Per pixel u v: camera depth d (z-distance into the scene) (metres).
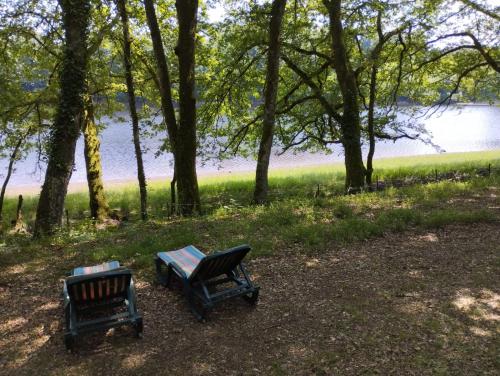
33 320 5.75
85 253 8.63
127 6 15.19
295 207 11.95
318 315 5.68
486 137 61.34
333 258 7.79
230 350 4.93
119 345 5.11
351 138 16.61
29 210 19.75
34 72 16.42
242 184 24.20
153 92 18.48
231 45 18.28
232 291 5.84
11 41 13.62
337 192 18.70
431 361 4.54
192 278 5.74
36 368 4.68
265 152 15.35
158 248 8.52
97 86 15.45
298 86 19.34
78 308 5.60
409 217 9.80
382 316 5.57
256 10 16.22
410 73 19.88
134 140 13.91
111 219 17.06
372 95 18.19
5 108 14.96
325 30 18.67
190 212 14.19
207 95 18.94
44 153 12.42
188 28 13.47
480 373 4.30
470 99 23.83
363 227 9.11
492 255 7.66
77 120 11.64
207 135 21.20
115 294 5.38
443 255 7.76
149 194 22.62
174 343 5.12
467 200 11.92
